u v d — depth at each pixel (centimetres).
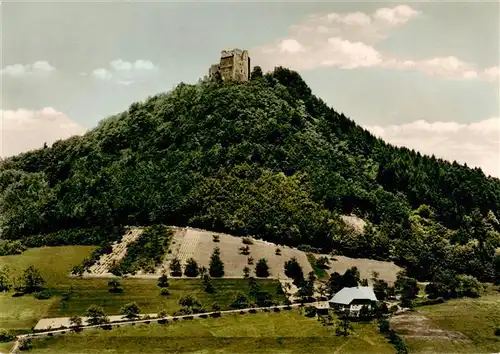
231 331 18788
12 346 17762
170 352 17412
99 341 18062
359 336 18575
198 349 17588
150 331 18762
